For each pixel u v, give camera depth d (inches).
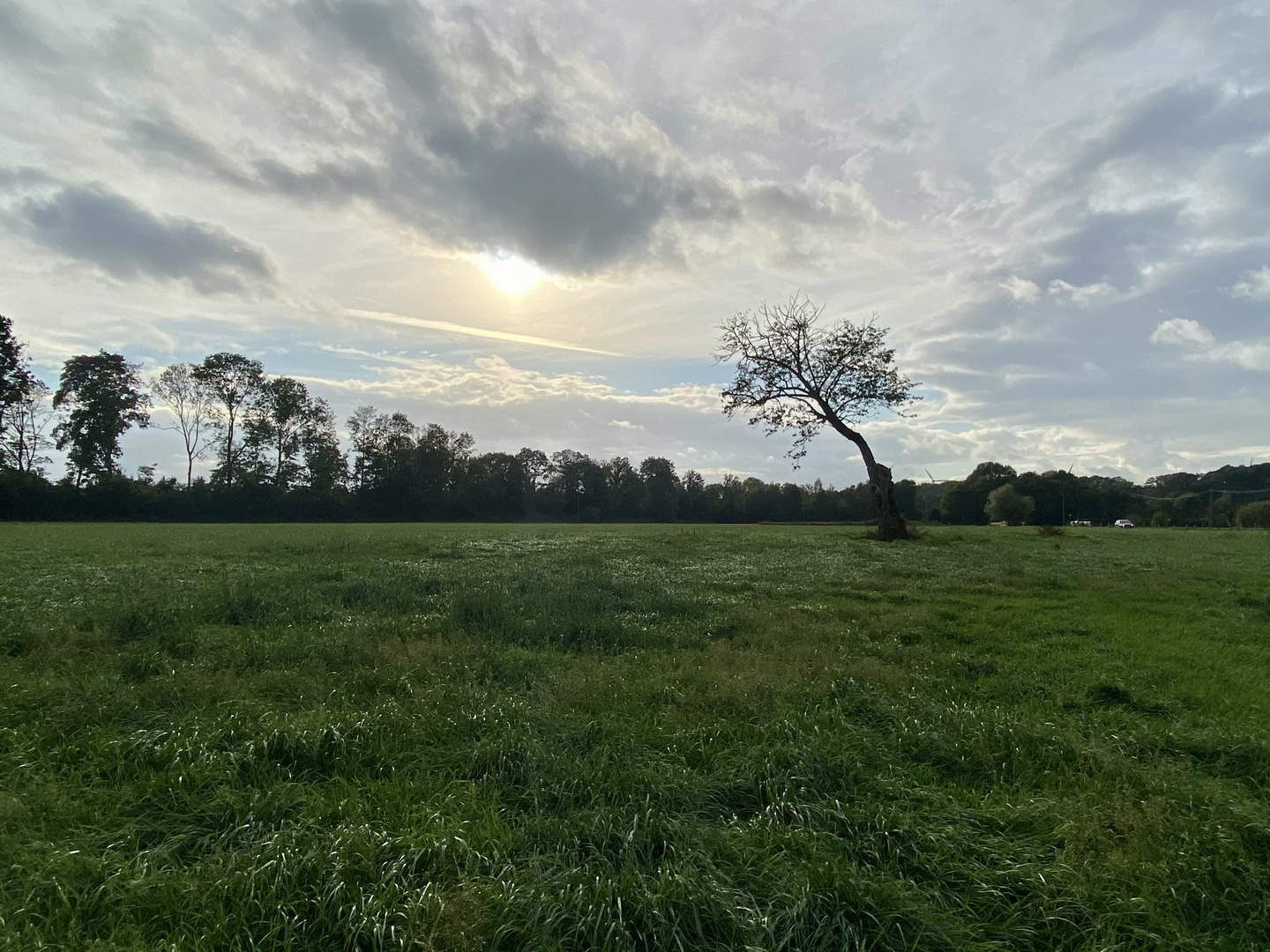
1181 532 2084.2
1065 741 239.8
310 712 250.2
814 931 143.9
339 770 211.6
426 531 2146.9
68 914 143.7
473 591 526.6
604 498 5290.4
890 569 829.2
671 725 250.7
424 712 251.4
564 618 444.8
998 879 163.0
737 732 245.0
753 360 1553.9
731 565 881.5
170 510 3275.1
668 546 1235.2
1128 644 413.1
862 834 180.4
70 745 221.1
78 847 165.6
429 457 4431.6
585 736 237.6
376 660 333.4
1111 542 1414.9
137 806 187.2
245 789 195.2
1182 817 187.2
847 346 1508.4
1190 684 326.6
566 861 165.3
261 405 3759.8
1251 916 152.7
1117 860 165.2
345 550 1042.1
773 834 178.4
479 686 299.4
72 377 3093.0
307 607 479.2
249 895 147.8
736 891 152.4
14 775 198.7
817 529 2459.4
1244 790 213.5
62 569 741.9
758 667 326.0
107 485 3097.9
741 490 5792.3
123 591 508.1
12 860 158.1
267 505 3585.1
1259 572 804.0
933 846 173.8
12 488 2837.1
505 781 207.8
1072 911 152.3
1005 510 3737.7
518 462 5083.7
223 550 1039.6
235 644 371.2
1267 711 287.3
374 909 143.9
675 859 165.5
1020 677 334.6
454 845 167.6
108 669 310.5
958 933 144.8
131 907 145.9
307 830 173.3
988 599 584.7
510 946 139.9
